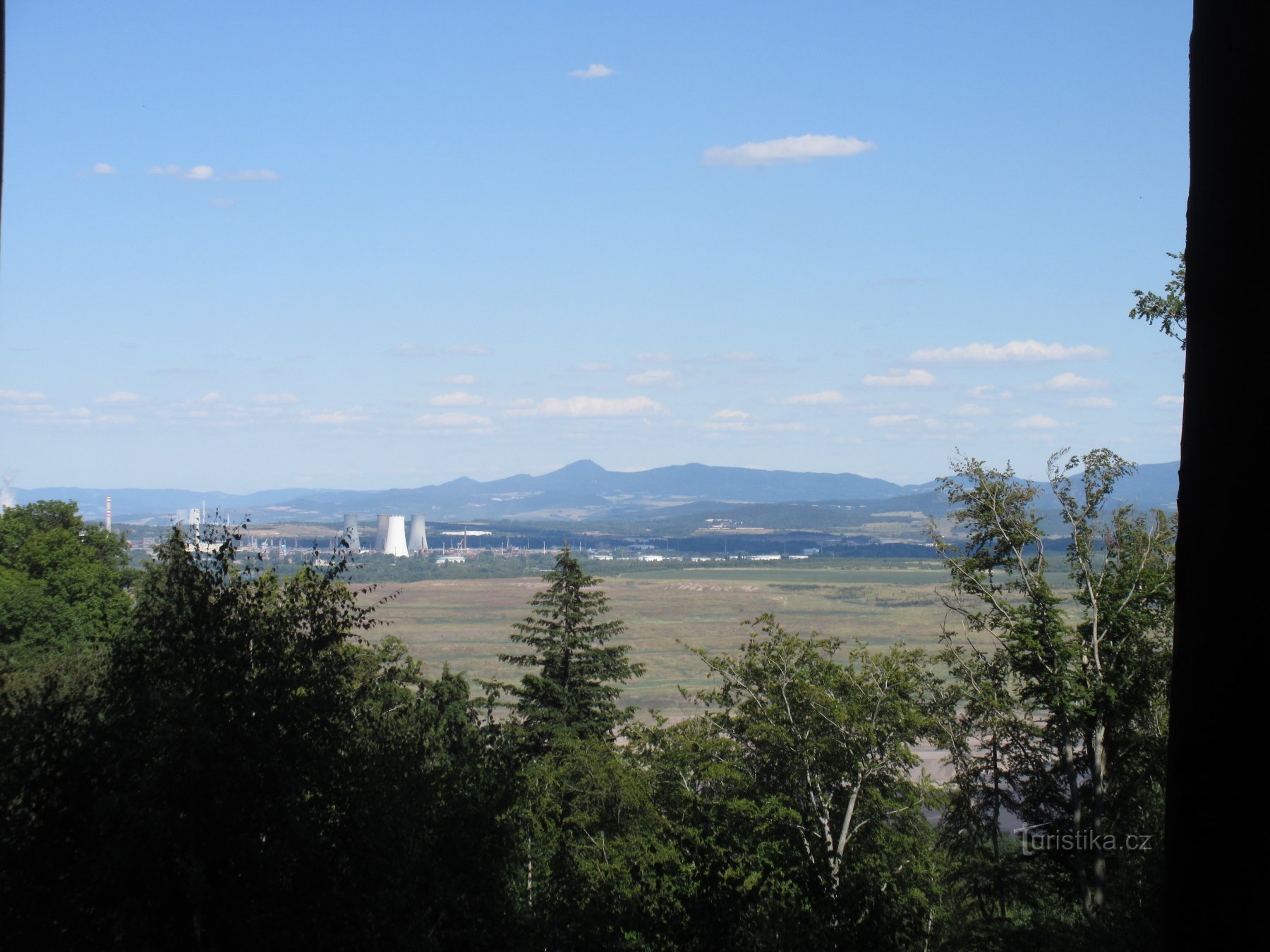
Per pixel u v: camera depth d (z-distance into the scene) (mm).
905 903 18047
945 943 23406
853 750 28469
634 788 27266
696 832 19516
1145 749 25906
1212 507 6418
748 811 25344
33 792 10922
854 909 12969
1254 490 6262
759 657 31219
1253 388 6277
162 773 10797
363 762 12773
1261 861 6176
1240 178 6359
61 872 10766
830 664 30438
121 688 12156
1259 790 6199
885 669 28812
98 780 10977
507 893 13680
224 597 12562
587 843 24406
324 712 12414
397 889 11758
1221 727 6332
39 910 10484
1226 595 6340
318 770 11883
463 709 33031
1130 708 26625
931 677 29375
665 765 30125
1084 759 27891
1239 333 6340
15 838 10719
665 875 14203
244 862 11047
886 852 28297
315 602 13172
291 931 10914
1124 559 27891
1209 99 6547
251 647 12430
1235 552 6312
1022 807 27719
